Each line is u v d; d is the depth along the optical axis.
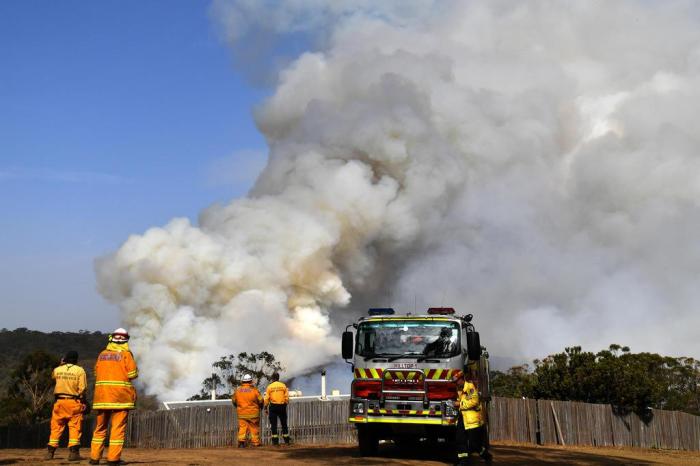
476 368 18.25
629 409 38.38
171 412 22.81
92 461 12.80
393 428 17.00
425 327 17.22
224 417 23.72
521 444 30.36
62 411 13.93
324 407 24.95
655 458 27.77
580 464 19.91
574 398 41.84
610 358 43.69
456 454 16.25
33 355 54.97
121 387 12.74
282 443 23.84
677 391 72.31
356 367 17.28
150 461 14.19
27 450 19.47
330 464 15.55
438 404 16.62
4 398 52.81
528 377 51.91
